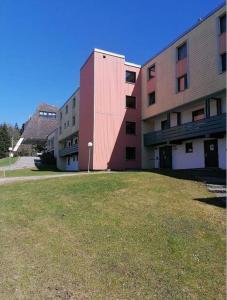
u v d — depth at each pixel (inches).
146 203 445.7
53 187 615.5
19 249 292.2
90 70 1441.9
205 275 235.9
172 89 1230.9
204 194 506.3
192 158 1174.3
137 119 1441.9
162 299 205.6
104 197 492.7
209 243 292.2
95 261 262.4
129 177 719.7
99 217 384.8
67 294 211.8
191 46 1138.0
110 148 1374.3
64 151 2021.4
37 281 229.3
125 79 1445.6
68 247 294.0
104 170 1346.0
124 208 422.3
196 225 341.1
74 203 463.8
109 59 1427.2
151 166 1430.9
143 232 325.1
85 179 709.9
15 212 434.6
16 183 746.8
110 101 1402.6
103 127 1374.3
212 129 1012.5
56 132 2404.0
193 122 1100.5
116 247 290.0
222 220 356.5
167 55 1273.4
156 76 1348.4
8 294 210.8
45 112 3408.0
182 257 265.3
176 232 321.1
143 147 1432.1
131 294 211.6
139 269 246.5
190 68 1136.2
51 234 332.5
